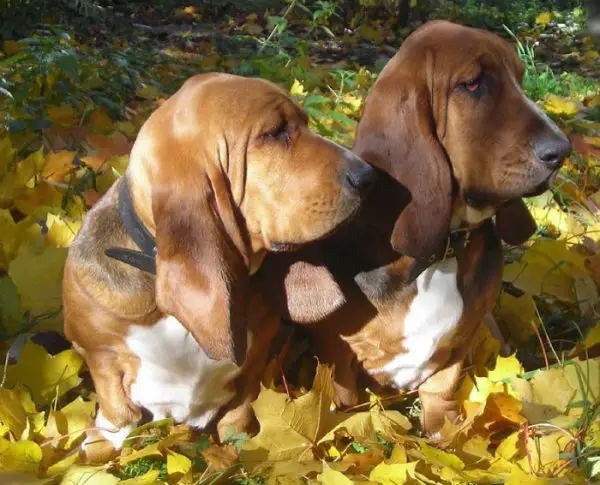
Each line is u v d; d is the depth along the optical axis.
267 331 1.15
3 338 1.33
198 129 1.01
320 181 1.01
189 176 1.00
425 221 1.11
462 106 1.11
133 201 1.06
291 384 1.30
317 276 1.12
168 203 1.00
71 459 1.10
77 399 1.16
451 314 1.17
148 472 1.06
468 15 4.45
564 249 1.56
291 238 1.03
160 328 1.07
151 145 1.02
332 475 1.02
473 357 1.38
